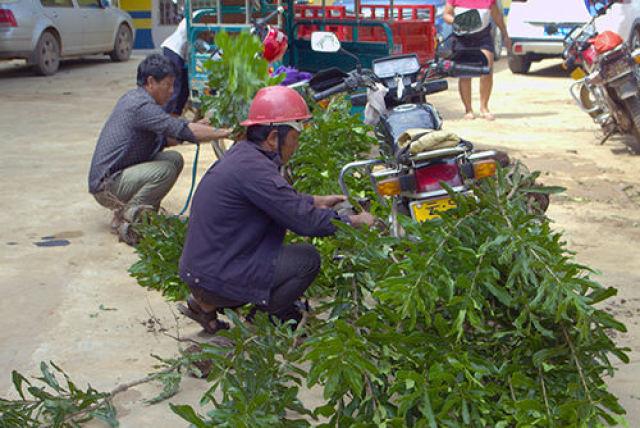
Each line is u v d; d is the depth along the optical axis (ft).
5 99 46.98
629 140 33.47
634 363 14.62
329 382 10.89
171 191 26.76
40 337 16.19
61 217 24.23
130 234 21.43
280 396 12.21
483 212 12.24
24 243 21.86
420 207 13.87
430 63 19.76
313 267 14.16
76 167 30.42
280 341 12.59
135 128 21.42
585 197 25.22
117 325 16.74
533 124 37.42
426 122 16.83
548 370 11.20
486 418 11.27
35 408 12.66
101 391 14.05
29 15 56.39
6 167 30.37
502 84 51.57
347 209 15.38
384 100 19.38
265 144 13.67
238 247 13.55
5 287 18.76
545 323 11.78
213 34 36.91
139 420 13.08
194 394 13.92
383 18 38.81
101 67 64.39
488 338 11.93
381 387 11.70
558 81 52.54
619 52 29.14
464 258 11.69
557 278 11.25
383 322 12.15
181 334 16.20
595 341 11.58
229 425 10.84
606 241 21.26
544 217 13.05
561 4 52.08
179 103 36.22
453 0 37.73
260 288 13.67
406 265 11.68
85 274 19.61
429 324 11.50
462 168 14.01
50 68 58.70
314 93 19.42
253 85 17.70
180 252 16.40
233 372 13.87
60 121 40.01
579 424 10.87
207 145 34.73
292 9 37.65
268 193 13.23
